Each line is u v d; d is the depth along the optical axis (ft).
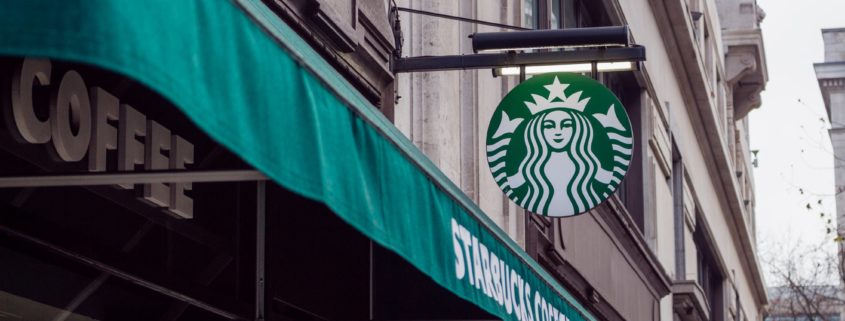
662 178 92.99
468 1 43.50
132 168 23.48
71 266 23.57
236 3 14.33
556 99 38.22
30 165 21.21
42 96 20.77
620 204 70.03
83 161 22.09
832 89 162.71
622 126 37.60
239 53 14.29
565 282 57.06
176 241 26.68
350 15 32.30
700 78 106.52
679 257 102.22
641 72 80.07
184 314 26.99
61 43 11.48
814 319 153.89
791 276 147.64
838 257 136.56
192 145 25.79
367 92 34.40
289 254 31.73
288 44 15.69
